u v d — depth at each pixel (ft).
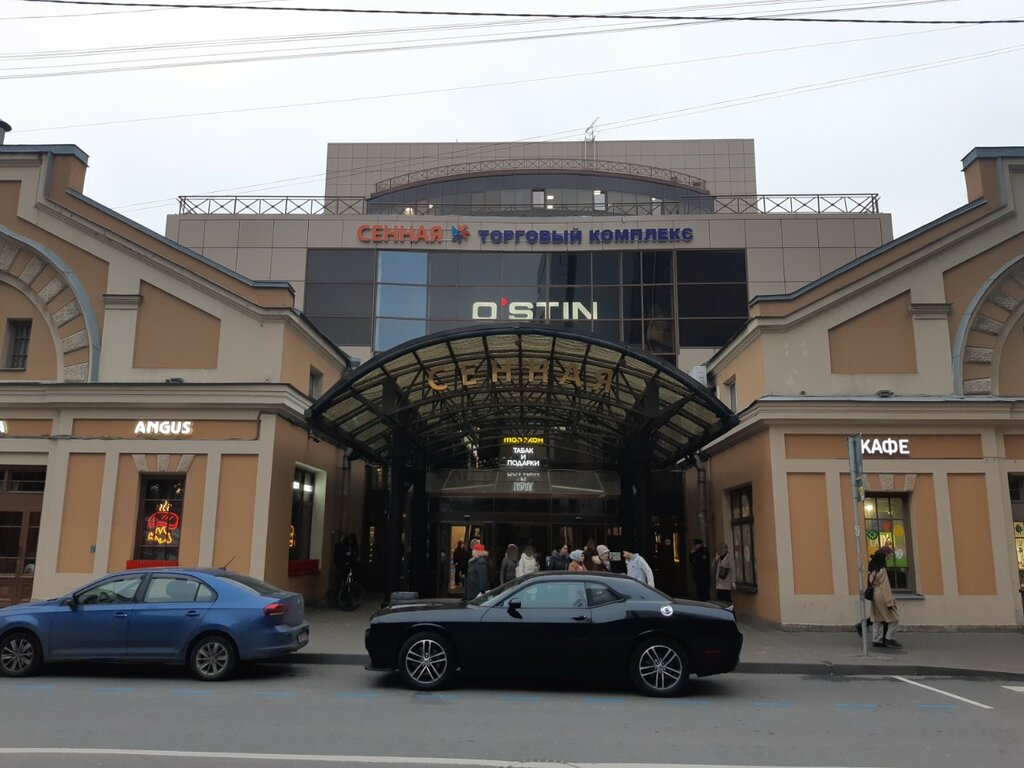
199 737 23.77
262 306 56.29
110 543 52.80
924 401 52.19
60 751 21.75
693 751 23.00
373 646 32.76
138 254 57.52
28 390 54.90
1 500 55.26
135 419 54.70
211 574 35.55
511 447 74.43
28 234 58.54
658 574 78.13
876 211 91.56
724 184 158.51
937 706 30.09
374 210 134.00
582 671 31.71
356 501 80.12
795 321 54.75
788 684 34.83
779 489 51.90
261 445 53.88
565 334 48.26
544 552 73.56
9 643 34.06
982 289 54.95
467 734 24.70
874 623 43.98
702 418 57.26
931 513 51.65
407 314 87.40
